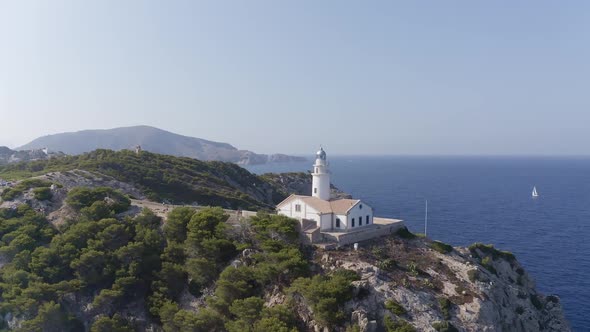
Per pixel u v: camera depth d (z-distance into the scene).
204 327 59.03
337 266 64.50
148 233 74.88
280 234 69.62
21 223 80.00
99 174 120.12
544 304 80.44
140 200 108.44
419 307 57.97
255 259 67.38
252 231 73.75
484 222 172.38
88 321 66.31
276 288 62.50
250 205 132.62
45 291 66.31
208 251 68.69
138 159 149.88
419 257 70.94
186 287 69.12
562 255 127.62
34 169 138.75
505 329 63.81
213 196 130.50
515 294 72.50
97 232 75.62
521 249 133.62
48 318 63.75
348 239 71.81
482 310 59.59
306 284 57.75
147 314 66.62
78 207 84.00
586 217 184.00
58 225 81.75
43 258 70.44
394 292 59.38
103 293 65.94
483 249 84.50
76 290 68.12
